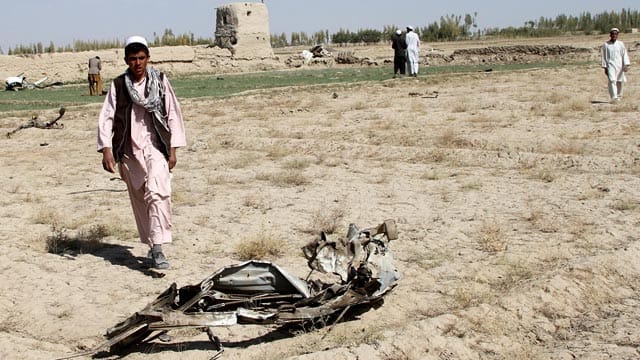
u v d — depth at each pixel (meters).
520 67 35.97
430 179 11.38
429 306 6.15
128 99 6.93
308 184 11.32
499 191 10.31
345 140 15.09
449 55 44.34
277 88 26.33
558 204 9.41
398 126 16.34
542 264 7.12
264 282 5.76
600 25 91.62
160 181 6.93
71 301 6.39
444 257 7.36
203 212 9.59
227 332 5.71
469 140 13.95
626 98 19.62
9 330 5.86
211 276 5.66
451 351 5.37
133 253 7.82
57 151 15.52
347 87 26.38
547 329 5.86
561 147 13.02
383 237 6.45
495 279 6.74
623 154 12.27
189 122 18.86
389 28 91.19
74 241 8.17
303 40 95.88
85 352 5.25
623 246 7.56
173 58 42.12
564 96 20.09
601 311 6.27
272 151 14.12
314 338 5.50
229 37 44.88
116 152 7.04
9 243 8.13
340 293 5.84
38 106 24.70
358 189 10.79
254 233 8.41
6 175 12.80
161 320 5.29
